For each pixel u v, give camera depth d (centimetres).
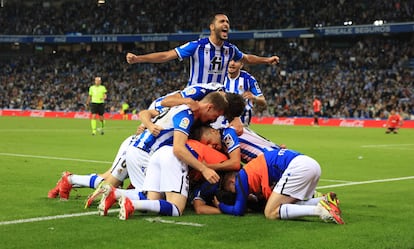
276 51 9519
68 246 887
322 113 7756
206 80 1518
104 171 2006
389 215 1207
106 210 1135
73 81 10381
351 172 2102
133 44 11119
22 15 11556
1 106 10319
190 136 1270
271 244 914
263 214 1205
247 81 1825
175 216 1155
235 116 1284
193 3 10344
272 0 9662
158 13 10544
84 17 11119
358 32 8431
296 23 9131
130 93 9606
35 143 3359
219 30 1477
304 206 1115
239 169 1227
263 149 1289
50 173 1917
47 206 1259
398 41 8600
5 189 1532
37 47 11881
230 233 996
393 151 3100
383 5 8544
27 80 10675
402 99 7494
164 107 1291
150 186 1191
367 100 7700
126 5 10944
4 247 876
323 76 8550
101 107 4428
